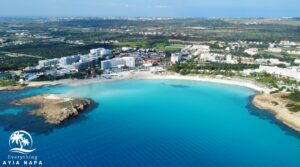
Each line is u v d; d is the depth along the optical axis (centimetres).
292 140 19562
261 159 17125
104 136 19862
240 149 18300
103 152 17700
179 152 17850
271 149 18325
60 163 16438
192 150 18112
